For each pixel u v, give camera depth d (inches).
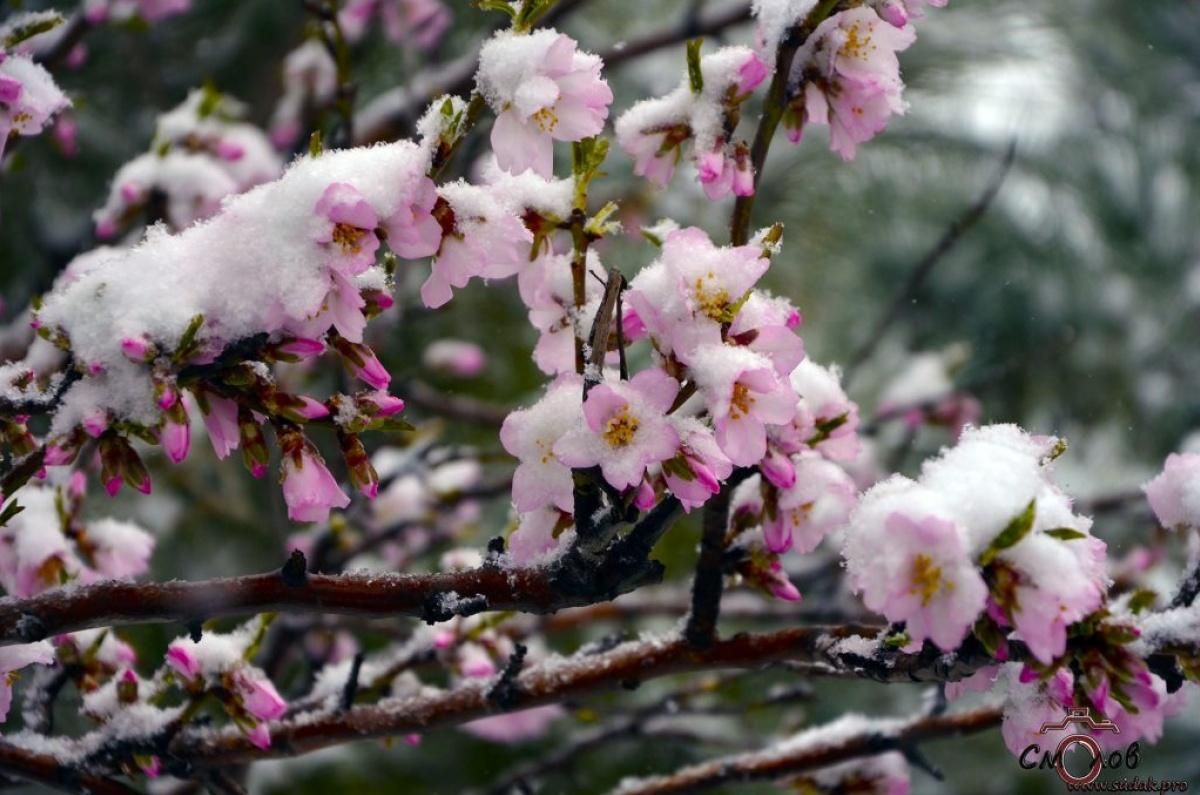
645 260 82.1
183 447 36.0
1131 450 109.2
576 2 62.5
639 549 36.5
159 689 41.0
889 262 106.0
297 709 44.6
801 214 92.9
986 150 101.2
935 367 79.2
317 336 36.6
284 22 78.1
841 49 39.3
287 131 67.5
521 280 38.5
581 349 37.7
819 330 101.2
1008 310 106.4
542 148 37.1
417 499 62.3
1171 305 113.1
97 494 72.3
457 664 45.3
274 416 36.8
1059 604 34.5
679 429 36.0
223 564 80.4
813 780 44.4
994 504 35.0
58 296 36.6
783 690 50.6
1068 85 102.7
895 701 91.2
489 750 80.6
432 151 36.7
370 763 79.3
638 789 44.4
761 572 39.3
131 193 50.2
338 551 57.5
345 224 36.2
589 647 42.9
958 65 89.4
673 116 39.2
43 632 37.0
